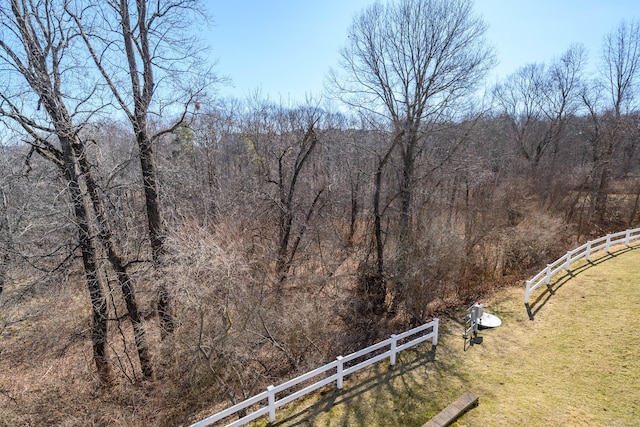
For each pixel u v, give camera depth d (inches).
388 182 685.3
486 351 374.0
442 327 450.0
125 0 366.9
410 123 579.8
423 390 316.2
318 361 419.2
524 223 687.1
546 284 526.0
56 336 406.3
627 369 320.8
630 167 1086.4
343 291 551.2
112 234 378.3
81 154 338.3
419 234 561.6
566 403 286.0
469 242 619.2
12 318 388.8
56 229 359.9
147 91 390.3
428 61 562.3
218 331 346.0
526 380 319.9
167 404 354.3
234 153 865.5
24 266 387.5
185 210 501.4
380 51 585.3
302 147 599.2
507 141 1188.5
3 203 378.0
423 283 500.1
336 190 700.0
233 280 352.5
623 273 533.0
